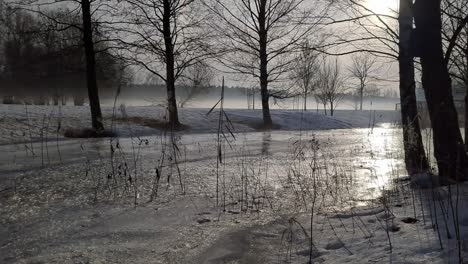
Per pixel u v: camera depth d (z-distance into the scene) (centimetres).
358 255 412
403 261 380
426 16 710
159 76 2469
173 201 664
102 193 709
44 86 3891
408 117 850
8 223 540
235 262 415
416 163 805
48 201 653
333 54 883
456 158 702
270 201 673
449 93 716
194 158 1175
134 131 2241
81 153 1253
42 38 2278
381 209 587
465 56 1143
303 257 429
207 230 515
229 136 2119
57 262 411
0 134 1731
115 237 489
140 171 925
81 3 2022
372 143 1792
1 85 3853
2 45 3594
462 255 379
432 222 494
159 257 428
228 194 719
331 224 536
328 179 857
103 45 2520
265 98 3019
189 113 3142
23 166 978
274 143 1711
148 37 2341
